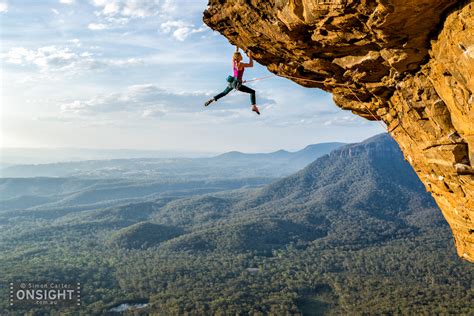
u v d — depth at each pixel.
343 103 15.22
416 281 172.12
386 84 11.98
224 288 169.00
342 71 12.59
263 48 13.17
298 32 10.84
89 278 188.12
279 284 176.62
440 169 12.16
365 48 10.52
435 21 8.38
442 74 9.48
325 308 146.00
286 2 10.08
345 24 9.43
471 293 145.75
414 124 12.22
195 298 149.62
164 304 143.25
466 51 8.02
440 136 11.21
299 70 13.57
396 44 9.45
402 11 8.03
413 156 13.91
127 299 154.00
